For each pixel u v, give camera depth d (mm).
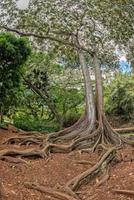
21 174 13180
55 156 16219
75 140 17969
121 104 32250
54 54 25547
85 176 12602
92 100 20156
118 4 21672
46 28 22344
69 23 21953
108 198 11008
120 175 12984
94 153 17203
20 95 25000
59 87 31031
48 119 31594
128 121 31922
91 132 19266
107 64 25141
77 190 11906
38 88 30172
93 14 21922
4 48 20656
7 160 14938
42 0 22188
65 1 22031
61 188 11594
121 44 23359
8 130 21516
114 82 32875
